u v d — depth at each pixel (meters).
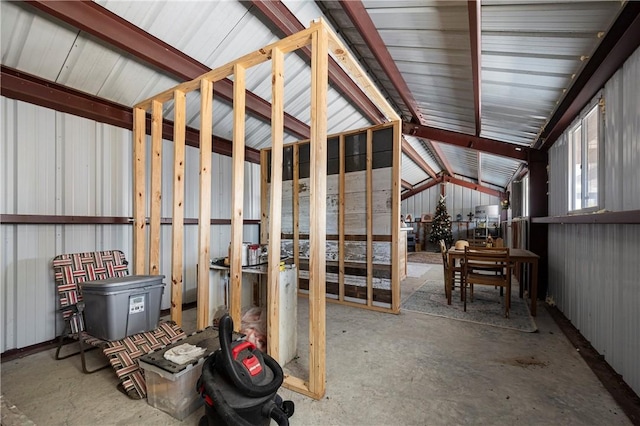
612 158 2.14
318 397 1.80
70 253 2.79
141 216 3.00
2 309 2.39
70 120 2.81
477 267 3.62
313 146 1.89
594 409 1.68
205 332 2.14
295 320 2.39
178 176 2.62
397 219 3.57
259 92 3.51
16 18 2.04
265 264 2.63
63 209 2.75
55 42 2.27
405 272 5.85
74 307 2.20
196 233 4.04
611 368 2.12
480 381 1.99
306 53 3.08
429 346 2.56
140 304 2.24
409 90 3.77
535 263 3.39
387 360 2.30
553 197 3.83
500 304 3.84
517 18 1.95
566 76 2.49
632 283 1.85
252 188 5.16
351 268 3.93
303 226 4.41
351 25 2.80
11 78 2.37
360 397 1.83
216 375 1.49
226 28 2.55
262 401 1.40
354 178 3.94
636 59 1.83
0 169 2.38
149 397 1.76
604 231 2.26
